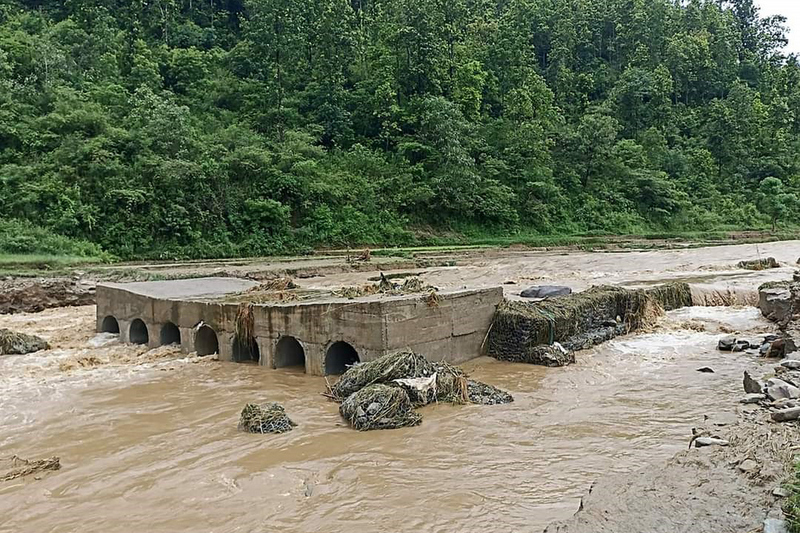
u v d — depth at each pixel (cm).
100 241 4091
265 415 1098
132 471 916
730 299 2483
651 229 6956
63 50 5784
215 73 6694
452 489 822
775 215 7544
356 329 1388
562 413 1157
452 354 1537
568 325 1706
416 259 4475
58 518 772
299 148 5516
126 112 5262
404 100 6562
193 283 2195
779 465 734
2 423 1151
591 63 9669
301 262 4150
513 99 7112
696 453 813
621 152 7662
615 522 627
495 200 6150
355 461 929
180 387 1391
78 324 2302
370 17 7681
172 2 7300
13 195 4038
